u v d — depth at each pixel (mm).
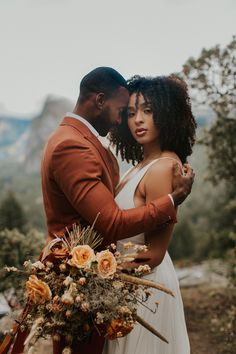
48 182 2539
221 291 6848
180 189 2521
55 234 2561
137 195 2668
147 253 2600
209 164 6172
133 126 2752
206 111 5770
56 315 2277
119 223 2371
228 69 5504
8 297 4895
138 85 2734
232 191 11188
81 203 2398
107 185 2547
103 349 2768
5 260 5027
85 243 2398
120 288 2314
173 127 2723
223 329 5094
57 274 2375
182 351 2730
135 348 2639
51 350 4289
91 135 2549
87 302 2209
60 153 2441
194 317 5797
